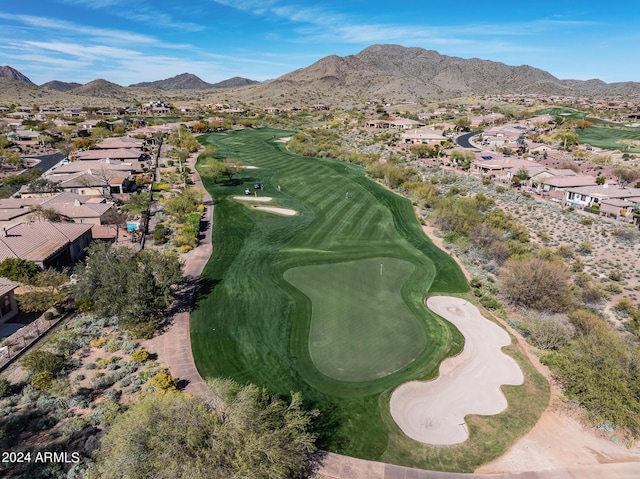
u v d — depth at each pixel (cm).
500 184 10981
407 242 7094
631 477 2742
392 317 4659
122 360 3688
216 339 4116
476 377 3709
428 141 16800
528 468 2791
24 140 15700
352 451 2883
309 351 3991
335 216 8331
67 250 5691
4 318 4194
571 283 5788
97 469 2405
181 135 16500
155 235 6612
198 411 2495
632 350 3541
